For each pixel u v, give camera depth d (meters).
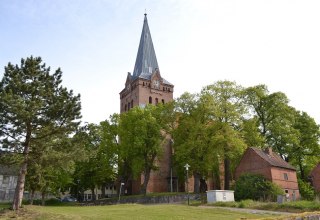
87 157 28.08
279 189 45.16
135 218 24.58
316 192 56.12
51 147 27.02
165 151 71.56
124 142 59.72
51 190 58.31
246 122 53.81
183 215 27.36
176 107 56.72
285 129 57.75
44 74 27.36
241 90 55.38
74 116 27.03
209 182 69.19
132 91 84.31
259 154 51.69
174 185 69.81
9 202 69.56
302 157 62.81
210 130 50.72
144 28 90.62
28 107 24.73
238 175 53.97
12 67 27.16
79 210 31.98
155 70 83.88
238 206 35.00
